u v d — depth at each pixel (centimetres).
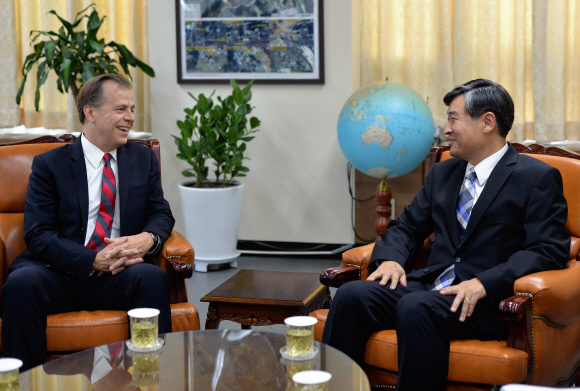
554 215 192
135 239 218
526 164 200
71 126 484
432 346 177
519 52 439
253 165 438
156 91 437
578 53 429
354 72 428
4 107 494
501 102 198
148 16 453
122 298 211
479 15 437
